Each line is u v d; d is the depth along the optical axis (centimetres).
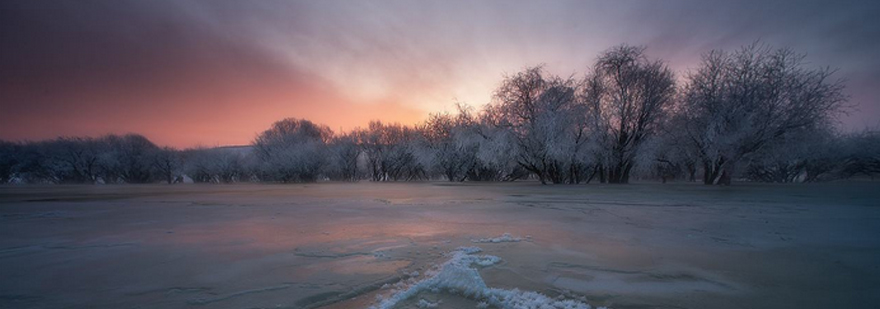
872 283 443
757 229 824
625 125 3109
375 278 476
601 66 3170
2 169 5550
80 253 625
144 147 5909
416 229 847
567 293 414
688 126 2677
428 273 491
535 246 653
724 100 2539
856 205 1298
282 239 735
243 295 416
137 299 405
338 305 388
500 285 443
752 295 406
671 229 830
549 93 3031
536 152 3022
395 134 5325
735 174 2834
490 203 1473
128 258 588
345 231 825
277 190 2698
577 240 707
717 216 1041
